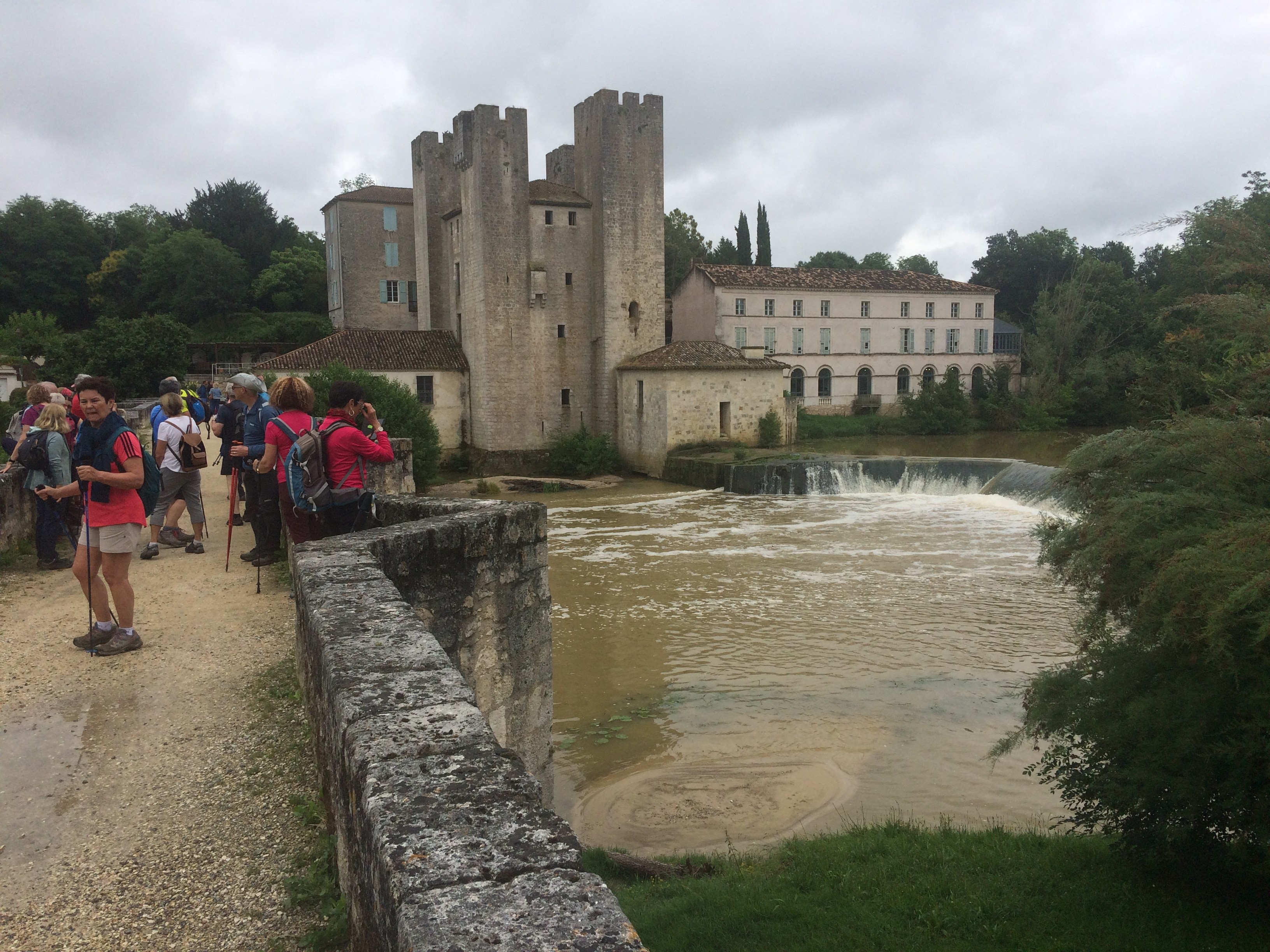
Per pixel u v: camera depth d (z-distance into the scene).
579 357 49.91
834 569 24.88
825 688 15.92
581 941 1.90
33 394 11.98
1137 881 8.98
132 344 54.59
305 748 5.28
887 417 63.97
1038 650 17.73
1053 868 9.32
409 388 48.06
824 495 38.94
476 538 7.03
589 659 17.77
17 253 79.88
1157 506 9.02
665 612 20.94
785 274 65.38
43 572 10.20
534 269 47.81
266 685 6.38
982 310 69.62
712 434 46.22
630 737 13.96
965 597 21.67
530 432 48.81
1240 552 7.89
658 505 37.22
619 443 49.47
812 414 64.25
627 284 49.09
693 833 11.01
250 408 10.27
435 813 2.48
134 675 6.61
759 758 13.16
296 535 7.86
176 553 11.19
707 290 63.38
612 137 47.88
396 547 6.21
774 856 10.06
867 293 66.12
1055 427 65.62
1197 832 8.95
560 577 24.64
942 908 8.46
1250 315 9.39
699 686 16.16
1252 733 8.10
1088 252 82.06
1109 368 65.19
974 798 11.85
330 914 3.63
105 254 85.19
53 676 6.60
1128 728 8.87
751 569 25.14
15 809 4.63
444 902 2.05
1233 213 9.92
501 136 46.84
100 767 5.10
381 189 65.81
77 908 3.79
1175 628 8.31
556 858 2.26
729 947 7.92
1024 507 33.84
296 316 73.44
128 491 7.14
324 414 31.70
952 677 16.31
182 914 3.75
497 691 7.43
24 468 11.56
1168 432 9.65
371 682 3.58
